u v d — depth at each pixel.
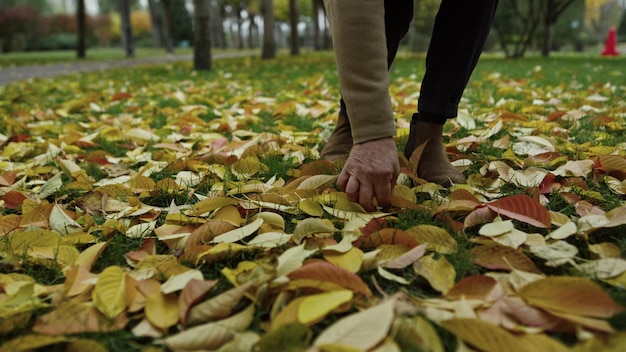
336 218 1.46
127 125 3.36
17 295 1.03
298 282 0.99
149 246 1.33
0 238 1.40
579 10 30.00
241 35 43.06
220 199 1.49
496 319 0.91
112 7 63.16
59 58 19.62
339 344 0.80
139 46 51.84
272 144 2.42
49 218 1.50
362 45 1.33
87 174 2.17
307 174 1.89
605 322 0.86
